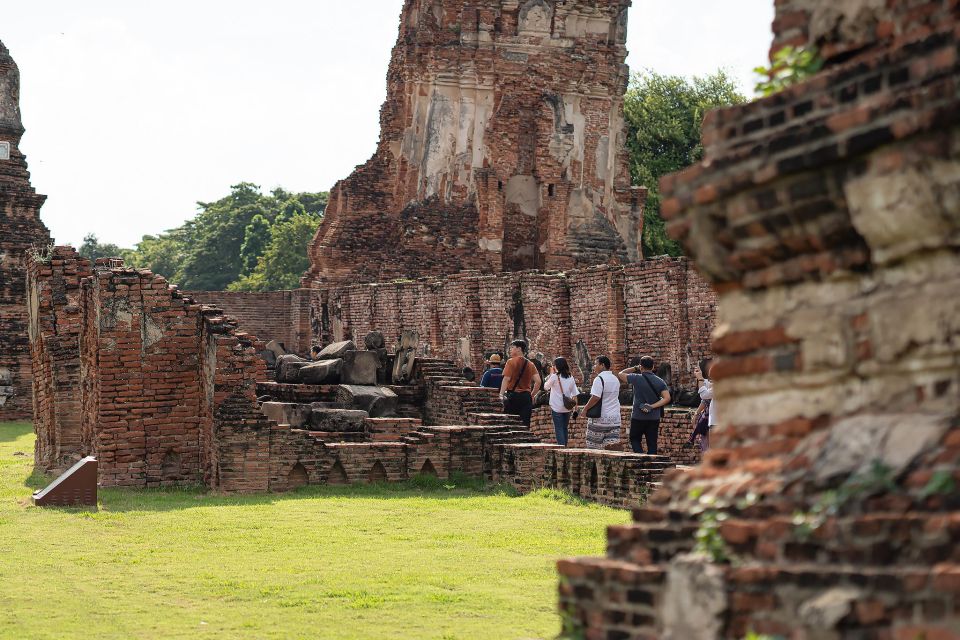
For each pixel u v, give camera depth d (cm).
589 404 1833
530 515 1355
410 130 4678
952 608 386
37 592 917
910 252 450
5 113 4181
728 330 521
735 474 499
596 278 3206
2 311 4047
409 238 4569
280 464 1639
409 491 1634
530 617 821
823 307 485
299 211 9925
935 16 482
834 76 470
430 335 3947
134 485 1678
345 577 970
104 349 1683
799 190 472
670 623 469
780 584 435
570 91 4666
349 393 2000
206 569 1011
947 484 413
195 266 9900
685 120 5747
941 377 444
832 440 468
